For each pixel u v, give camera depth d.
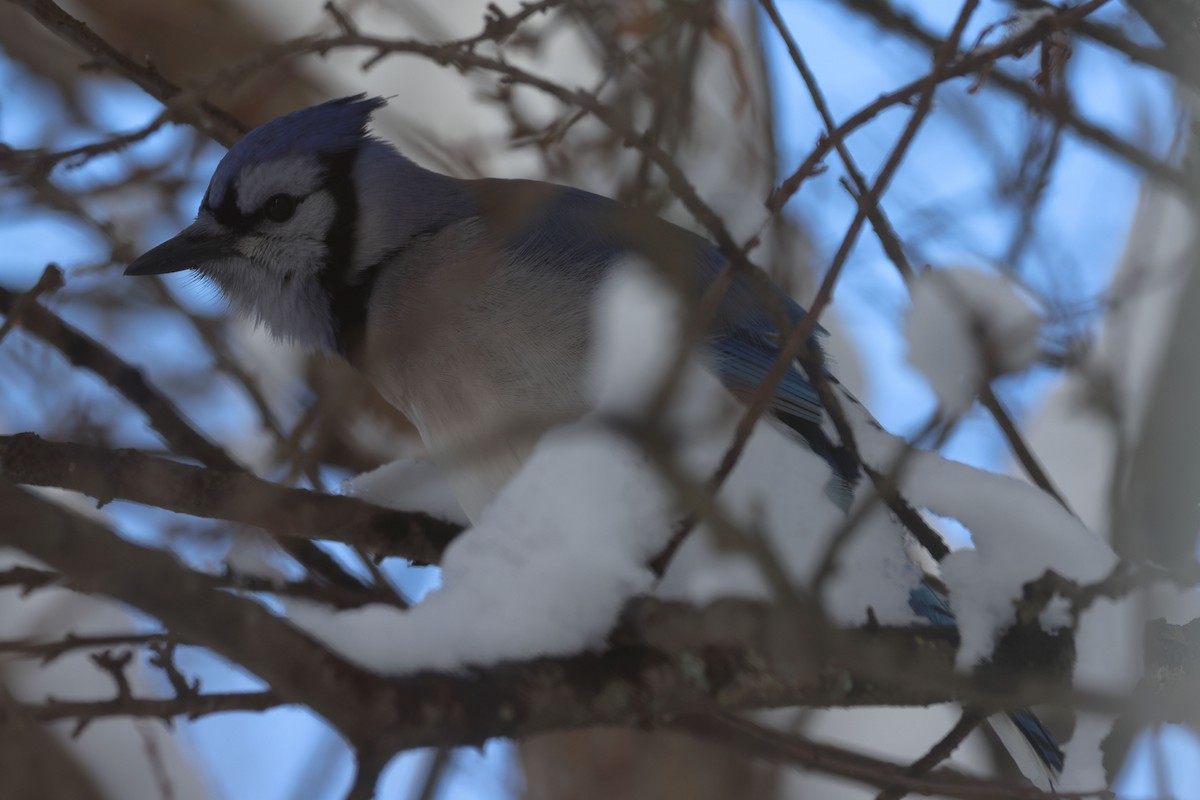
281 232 8.20
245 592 5.99
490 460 6.81
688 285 5.06
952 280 5.41
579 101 5.79
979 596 5.41
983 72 5.99
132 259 8.34
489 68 6.14
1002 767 7.67
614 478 5.48
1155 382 7.42
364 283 7.93
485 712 4.94
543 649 5.22
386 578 6.96
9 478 6.21
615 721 5.32
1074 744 5.78
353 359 8.13
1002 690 4.78
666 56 6.64
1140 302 7.88
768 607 5.00
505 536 5.44
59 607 9.03
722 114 8.30
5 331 6.13
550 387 7.06
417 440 8.92
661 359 5.20
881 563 5.88
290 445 7.50
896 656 4.96
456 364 7.28
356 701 4.56
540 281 7.20
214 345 8.45
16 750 8.94
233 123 8.48
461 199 8.00
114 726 9.27
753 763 9.80
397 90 10.38
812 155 5.45
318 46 6.38
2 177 6.88
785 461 5.96
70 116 10.27
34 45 10.25
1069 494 9.15
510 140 8.27
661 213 6.38
